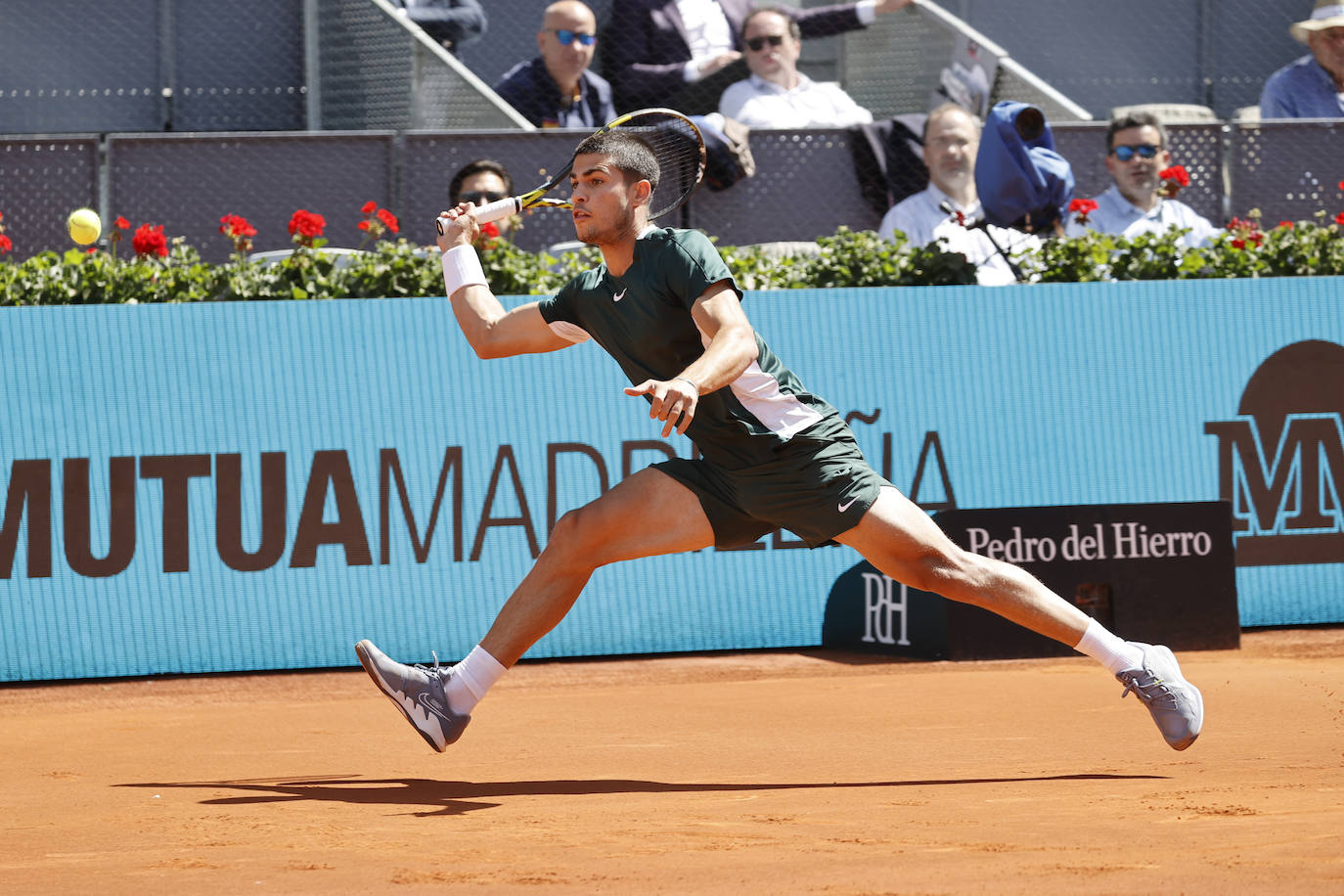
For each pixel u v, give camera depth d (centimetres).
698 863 766
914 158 2503
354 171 2386
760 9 2628
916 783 1059
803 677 1855
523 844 838
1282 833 812
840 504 1059
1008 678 1748
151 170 2344
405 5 2595
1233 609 1989
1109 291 2191
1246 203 2592
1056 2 2914
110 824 947
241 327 1991
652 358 1078
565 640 2044
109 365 1958
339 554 2000
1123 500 2177
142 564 1959
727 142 2427
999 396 2156
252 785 1109
